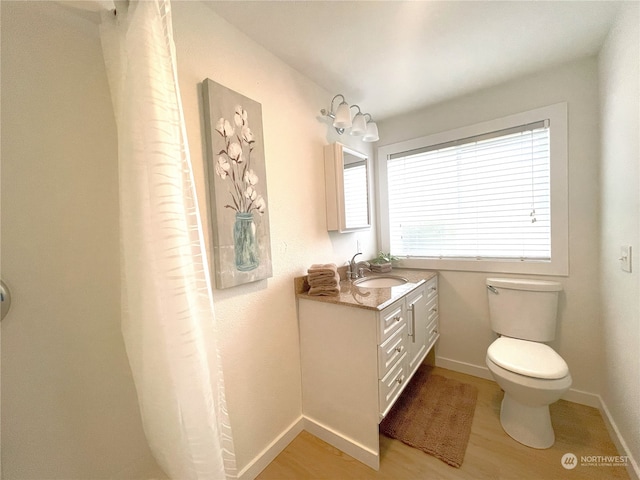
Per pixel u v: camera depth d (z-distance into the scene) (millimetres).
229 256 1103
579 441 1353
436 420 1545
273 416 1358
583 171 1546
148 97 693
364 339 1250
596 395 1581
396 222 2320
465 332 2035
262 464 1278
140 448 896
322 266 1473
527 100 1681
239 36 1204
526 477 1181
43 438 721
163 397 745
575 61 1529
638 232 1048
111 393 836
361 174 2096
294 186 1494
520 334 1695
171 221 714
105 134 819
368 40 1294
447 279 2082
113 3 791
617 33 1176
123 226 749
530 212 1748
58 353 740
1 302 647
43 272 712
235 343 1173
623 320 1209
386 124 2285
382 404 1255
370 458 1271
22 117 678
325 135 1747
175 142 747
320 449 1389
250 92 1248
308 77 1597
